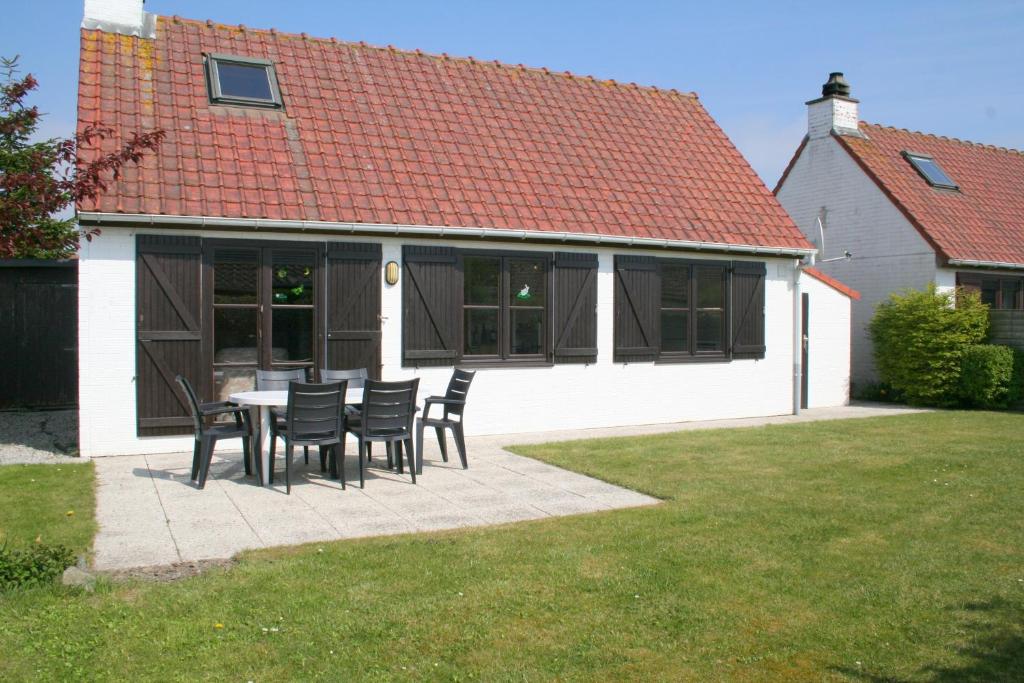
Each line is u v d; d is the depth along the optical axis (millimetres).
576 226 12289
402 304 11211
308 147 11477
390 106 12992
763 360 14539
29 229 6375
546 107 14711
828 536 6578
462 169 12406
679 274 13625
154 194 9820
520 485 8555
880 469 9398
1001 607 5090
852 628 4777
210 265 10062
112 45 11609
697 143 15680
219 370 10203
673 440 11469
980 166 21547
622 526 6848
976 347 15953
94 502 7547
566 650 4449
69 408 13805
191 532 6605
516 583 5406
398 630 4656
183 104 11219
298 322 10602
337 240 10758
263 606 4934
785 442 11344
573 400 12602
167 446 9938
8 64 11906
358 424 9078
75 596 5023
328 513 7309
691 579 5527
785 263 14727
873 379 18672
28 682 3975
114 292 9656
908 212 17953
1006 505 7656
